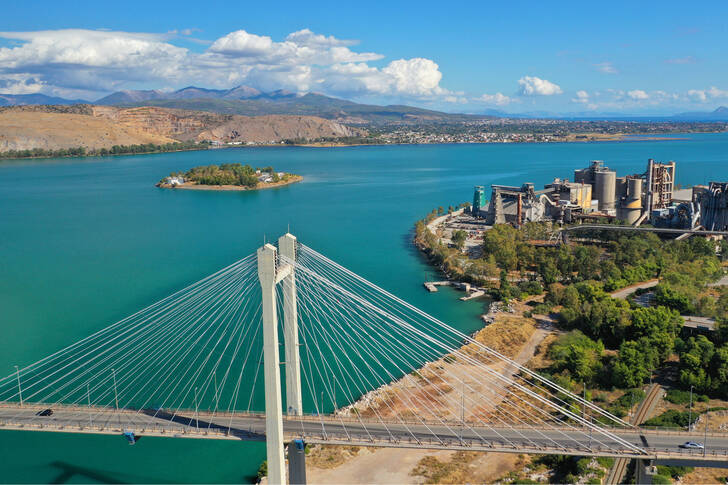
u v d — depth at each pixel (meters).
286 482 112.69
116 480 112.12
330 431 109.50
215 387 143.62
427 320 195.88
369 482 109.44
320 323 185.25
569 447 103.31
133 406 135.12
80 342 175.62
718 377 137.88
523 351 167.38
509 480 108.31
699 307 182.12
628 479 107.31
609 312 173.12
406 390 142.38
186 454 122.00
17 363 162.75
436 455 117.56
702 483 106.88
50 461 118.38
